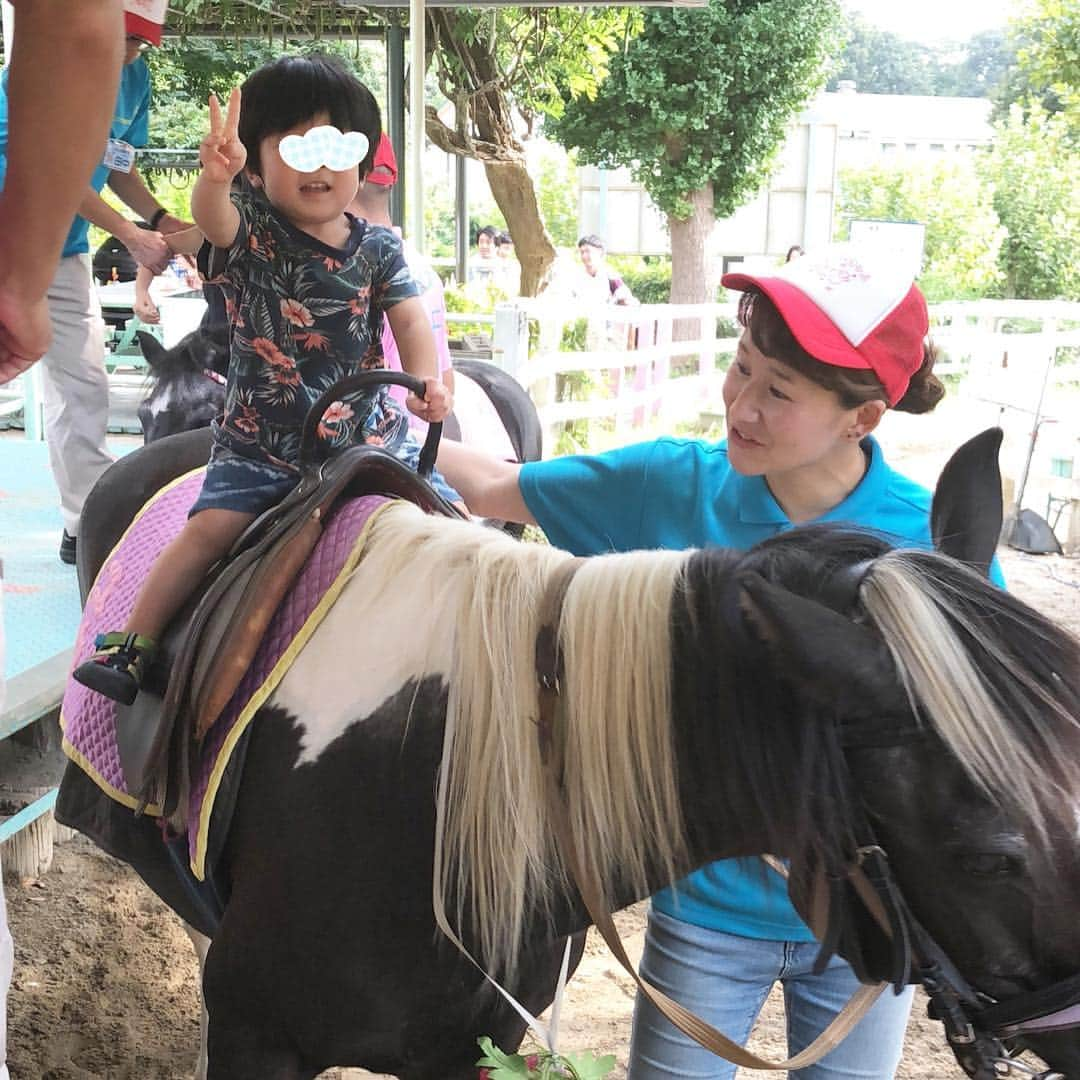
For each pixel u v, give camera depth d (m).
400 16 7.77
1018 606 1.26
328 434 1.78
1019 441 8.48
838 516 1.61
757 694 1.26
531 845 1.38
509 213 10.53
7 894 3.26
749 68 13.22
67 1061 2.63
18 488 4.54
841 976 1.67
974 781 1.17
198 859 1.55
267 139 1.72
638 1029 1.74
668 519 1.71
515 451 4.09
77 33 1.22
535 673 1.38
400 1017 1.51
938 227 20.83
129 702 1.71
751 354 1.52
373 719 1.49
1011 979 1.24
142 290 3.46
